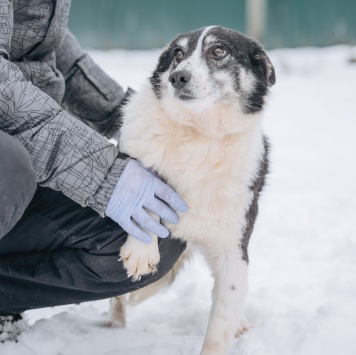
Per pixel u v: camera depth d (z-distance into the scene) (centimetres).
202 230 373
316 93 1497
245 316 427
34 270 348
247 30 2150
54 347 365
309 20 2138
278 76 1730
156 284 429
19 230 347
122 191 327
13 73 310
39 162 311
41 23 355
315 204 710
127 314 452
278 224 642
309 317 417
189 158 360
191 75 377
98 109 442
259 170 385
